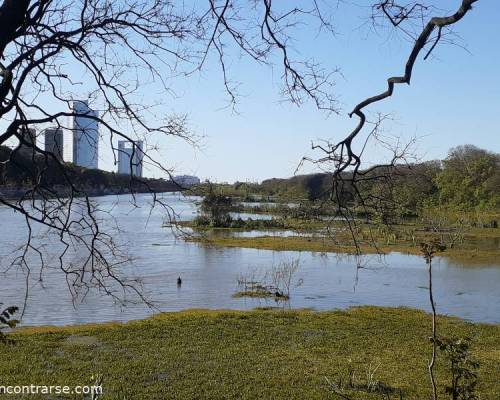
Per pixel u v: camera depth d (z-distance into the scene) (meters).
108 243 4.74
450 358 4.96
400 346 16.44
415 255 40.16
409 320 20.50
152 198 4.27
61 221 3.92
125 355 14.73
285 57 3.88
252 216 78.38
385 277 32.00
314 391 11.94
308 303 24.17
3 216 51.16
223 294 25.75
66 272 4.46
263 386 12.28
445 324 19.95
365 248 42.12
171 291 26.05
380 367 14.03
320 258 39.97
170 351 15.23
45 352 14.77
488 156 70.56
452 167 66.62
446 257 41.25
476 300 25.45
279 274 30.84
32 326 18.20
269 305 23.52
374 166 3.32
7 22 2.98
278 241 49.94
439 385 12.44
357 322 19.88
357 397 11.53
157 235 53.16
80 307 21.14
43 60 3.33
